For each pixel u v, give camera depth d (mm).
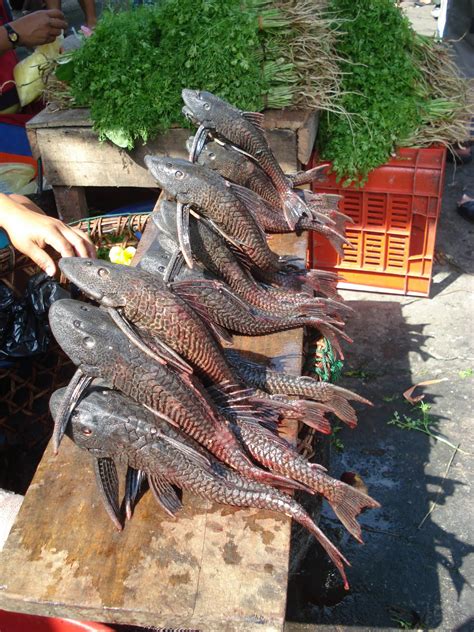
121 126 1422
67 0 3648
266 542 714
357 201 1703
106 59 1429
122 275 740
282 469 771
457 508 1261
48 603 669
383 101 1562
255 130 1142
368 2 1571
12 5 2975
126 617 667
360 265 1794
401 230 1713
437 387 1528
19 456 1325
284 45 1427
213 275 982
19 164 1718
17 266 1261
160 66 1415
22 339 1228
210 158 1137
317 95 1444
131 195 1886
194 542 717
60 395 751
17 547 717
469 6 2941
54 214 1730
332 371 1100
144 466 733
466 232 2055
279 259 1086
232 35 1362
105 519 745
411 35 1646
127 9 1673
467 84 1708
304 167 1557
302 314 994
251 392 848
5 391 1336
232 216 943
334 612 1098
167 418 720
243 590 672
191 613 655
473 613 1092
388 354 1628
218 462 758
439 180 1622
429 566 1163
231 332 969
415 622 1082
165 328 746
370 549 1191
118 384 722
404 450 1386
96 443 729
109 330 718
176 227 949
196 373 793
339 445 1398
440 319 1727
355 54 1574
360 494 760
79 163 1535
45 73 1659
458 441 1399
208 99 1108
